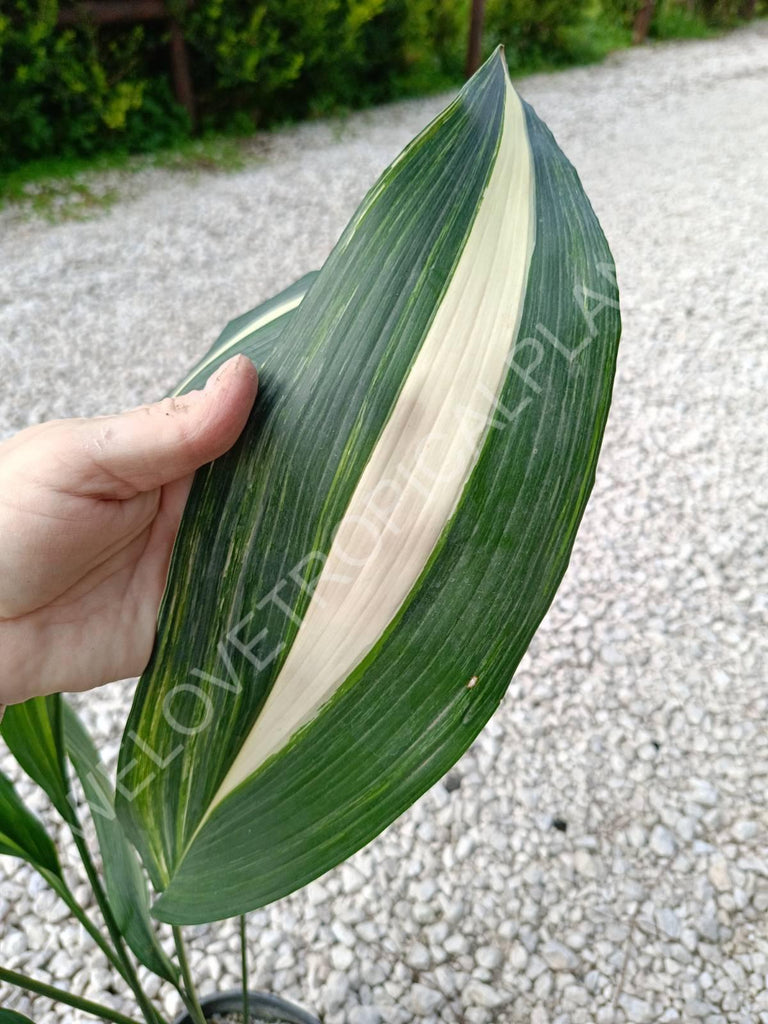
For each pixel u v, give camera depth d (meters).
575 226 0.24
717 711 0.98
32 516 0.30
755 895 0.81
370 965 0.76
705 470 1.35
